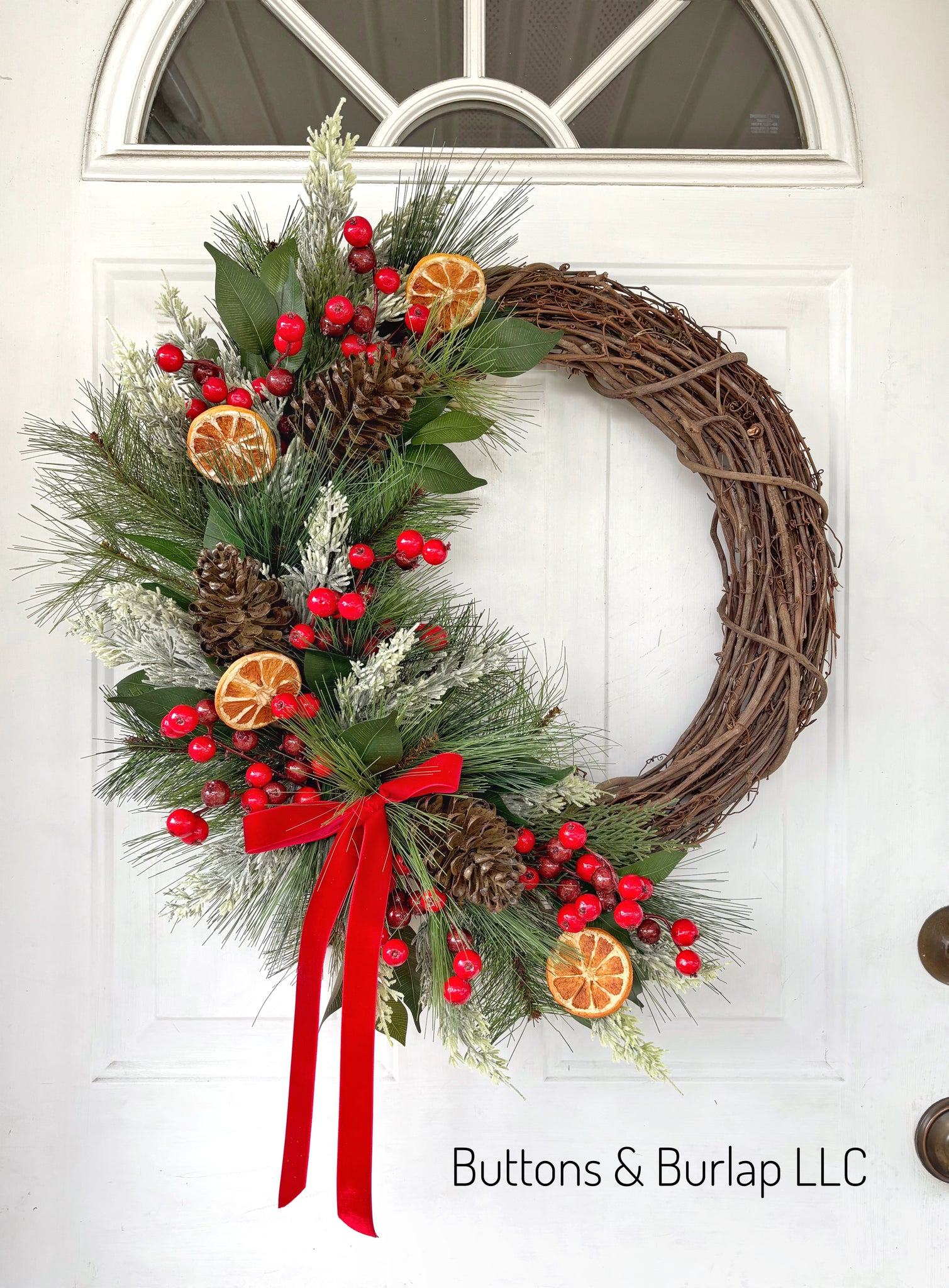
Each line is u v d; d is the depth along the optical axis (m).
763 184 0.86
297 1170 0.63
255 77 0.87
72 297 0.85
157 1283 0.86
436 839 0.66
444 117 0.88
